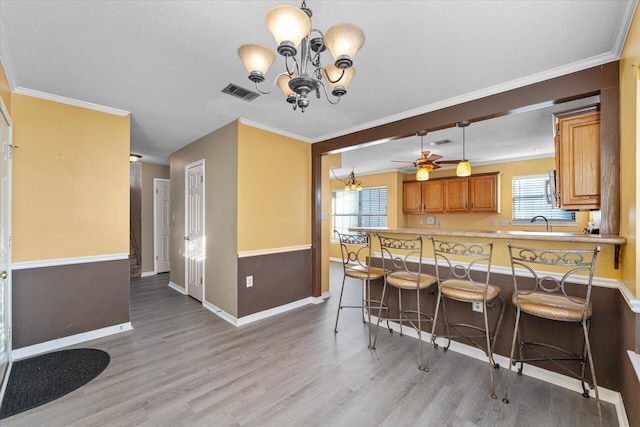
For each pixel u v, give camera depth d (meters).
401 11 1.58
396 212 6.72
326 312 3.74
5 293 2.27
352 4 1.53
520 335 2.32
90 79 2.36
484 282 2.51
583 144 2.13
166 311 3.70
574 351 2.08
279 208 3.77
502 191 5.62
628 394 1.64
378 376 2.23
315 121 3.39
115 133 3.00
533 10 1.57
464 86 2.48
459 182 5.93
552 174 3.29
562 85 2.17
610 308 1.93
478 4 1.53
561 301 1.87
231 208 3.42
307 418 1.78
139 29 1.74
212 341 2.84
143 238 5.75
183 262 4.59
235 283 3.32
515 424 1.73
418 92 2.59
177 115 3.20
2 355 2.13
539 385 2.12
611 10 1.56
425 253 2.86
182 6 1.55
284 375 2.24
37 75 2.28
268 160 3.64
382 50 1.95
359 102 2.81
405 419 1.77
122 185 3.04
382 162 6.03
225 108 3.00
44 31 1.75
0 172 2.09
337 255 7.97
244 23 1.69
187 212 4.43
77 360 2.44
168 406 1.87
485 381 2.18
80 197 2.79
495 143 4.46
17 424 1.70
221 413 1.81
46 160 2.61
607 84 1.98
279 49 1.25
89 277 2.83
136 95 2.68
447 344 2.69
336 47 1.33
